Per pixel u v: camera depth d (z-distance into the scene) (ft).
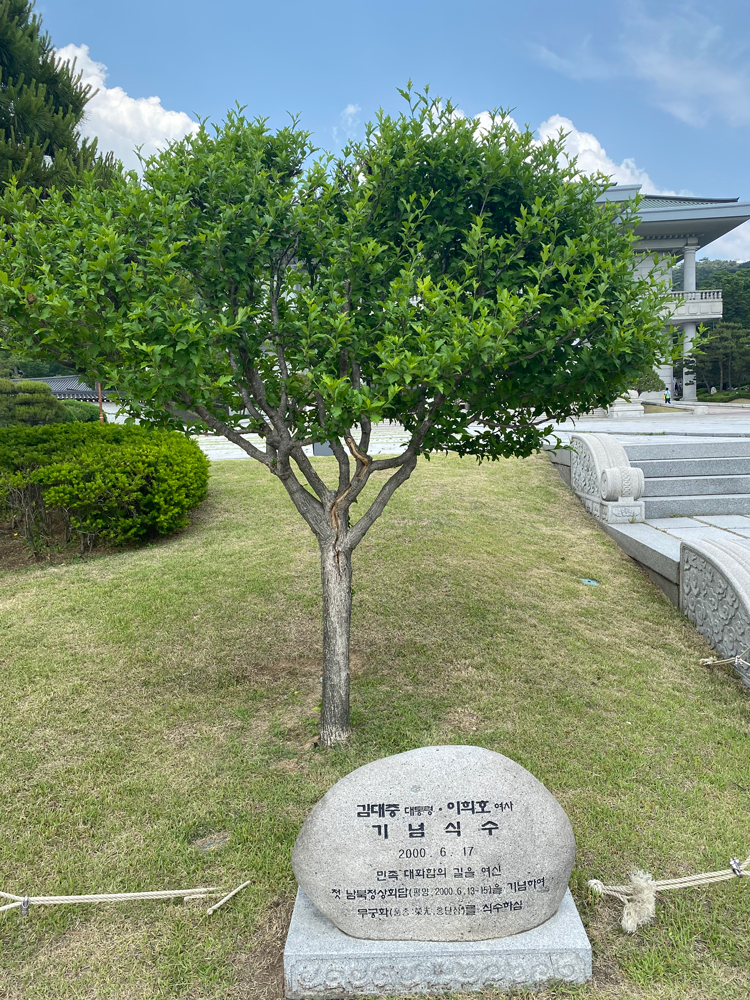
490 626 20.44
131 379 11.67
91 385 14.55
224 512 30.81
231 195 13.03
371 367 13.52
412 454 15.25
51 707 16.37
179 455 29.35
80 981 9.54
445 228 13.80
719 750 14.70
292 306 14.39
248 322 13.47
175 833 12.28
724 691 17.24
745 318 158.40
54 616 21.01
